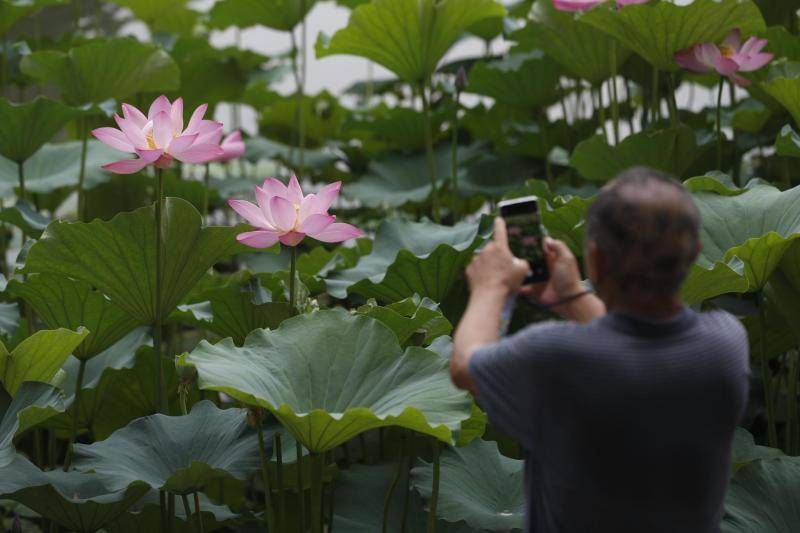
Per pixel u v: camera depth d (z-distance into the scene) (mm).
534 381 2029
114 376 4293
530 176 6449
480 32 7031
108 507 3371
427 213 6863
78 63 5543
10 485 3260
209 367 2965
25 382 3553
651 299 2029
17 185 5746
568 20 5469
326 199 3510
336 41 5438
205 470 3127
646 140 4980
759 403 4555
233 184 6840
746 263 3742
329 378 3166
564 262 2395
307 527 4172
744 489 3406
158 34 7945
